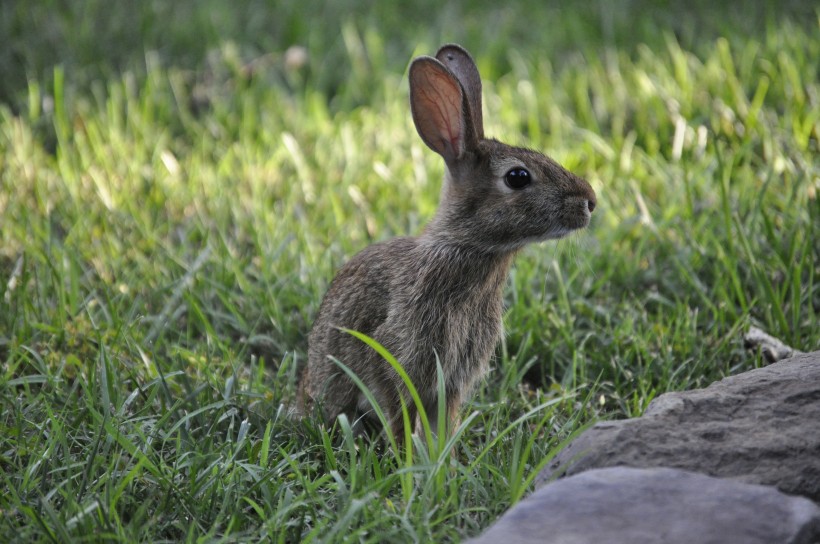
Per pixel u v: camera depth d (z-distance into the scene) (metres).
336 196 12.23
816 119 12.86
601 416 8.80
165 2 16.83
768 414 7.31
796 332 9.71
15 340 9.55
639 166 12.48
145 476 7.57
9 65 15.44
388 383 8.59
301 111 14.23
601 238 11.30
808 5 16.08
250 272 10.99
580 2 16.91
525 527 6.07
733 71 14.09
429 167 12.73
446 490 7.28
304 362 9.91
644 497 6.29
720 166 10.88
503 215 8.42
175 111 14.64
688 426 7.21
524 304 10.32
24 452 7.82
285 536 6.89
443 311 8.54
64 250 10.89
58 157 13.08
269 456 8.02
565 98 14.28
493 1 17.27
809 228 10.56
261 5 16.97
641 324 10.06
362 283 8.75
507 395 9.08
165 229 11.83
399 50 15.86
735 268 10.27
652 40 15.38
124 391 8.89
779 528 6.01
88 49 15.57
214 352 9.67
